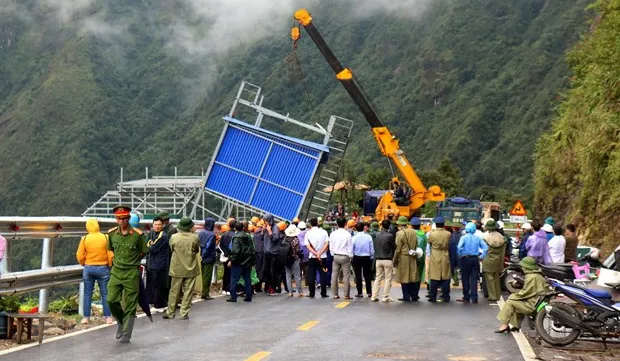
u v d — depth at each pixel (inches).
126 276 462.9
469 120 4990.2
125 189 1801.2
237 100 1512.1
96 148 5812.0
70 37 7440.9
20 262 2645.2
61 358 401.7
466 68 5777.6
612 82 1046.4
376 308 676.7
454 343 466.6
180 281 585.9
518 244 1032.8
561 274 564.4
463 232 929.5
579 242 1140.5
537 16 6127.0
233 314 620.1
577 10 5541.3
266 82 6441.9
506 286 813.9
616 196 1033.5
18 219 510.3
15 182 5428.2
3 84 7475.4
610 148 1056.2
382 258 744.3
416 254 745.0
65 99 6215.6
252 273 834.2
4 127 6171.3
